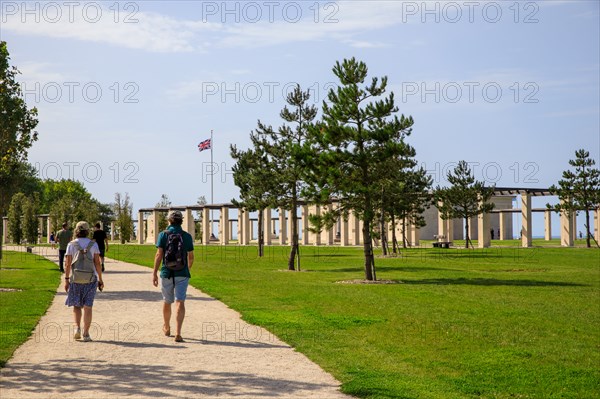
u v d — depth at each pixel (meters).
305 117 35.53
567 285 24.44
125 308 16.09
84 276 11.63
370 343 11.85
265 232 83.19
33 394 7.97
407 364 10.28
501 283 25.23
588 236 59.47
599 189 58.56
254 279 26.11
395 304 17.73
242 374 9.15
